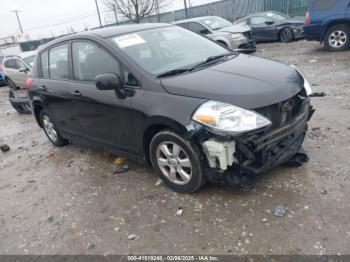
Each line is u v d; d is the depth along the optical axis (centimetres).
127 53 369
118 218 331
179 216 316
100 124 413
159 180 383
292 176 346
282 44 1402
